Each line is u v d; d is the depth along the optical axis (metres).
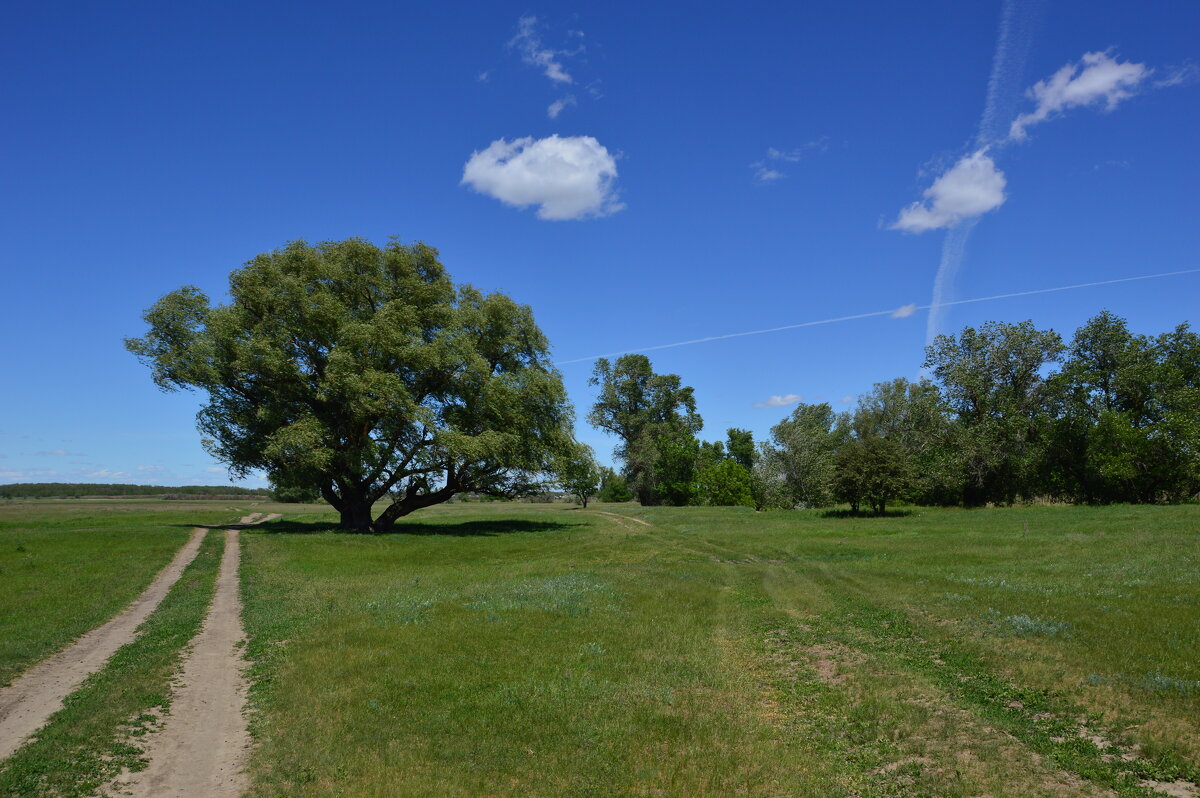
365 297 45.78
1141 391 59.06
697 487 86.12
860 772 8.15
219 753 8.91
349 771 8.20
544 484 49.44
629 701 10.66
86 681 12.25
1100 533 31.44
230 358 42.59
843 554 29.72
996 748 8.44
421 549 36.06
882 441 52.53
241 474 46.66
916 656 12.69
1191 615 13.68
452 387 45.72
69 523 49.00
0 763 8.48
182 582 24.02
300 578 25.05
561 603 18.59
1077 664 11.03
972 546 29.69
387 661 12.87
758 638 14.96
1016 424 59.91
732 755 8.64
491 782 7.94
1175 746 7.91
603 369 92.81
